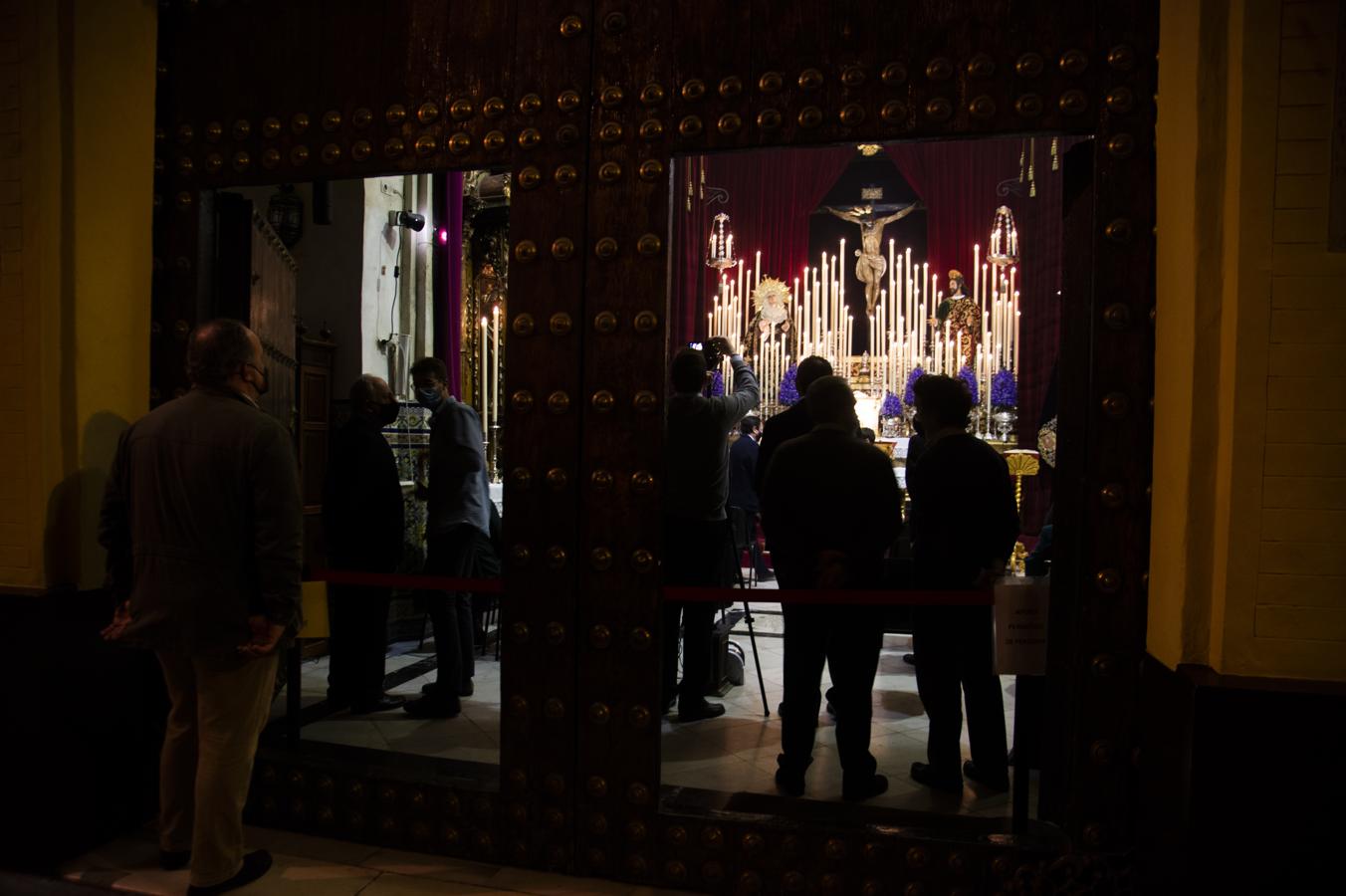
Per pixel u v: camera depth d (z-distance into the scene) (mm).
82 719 2789
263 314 4195
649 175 2660
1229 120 2031
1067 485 2582
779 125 2576
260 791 3002
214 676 2502
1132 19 2387
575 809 2725
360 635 4352
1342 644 1973
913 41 2512
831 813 2842
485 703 4559
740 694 4758
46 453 2734
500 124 2777
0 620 2672
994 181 11312
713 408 4109
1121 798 2396
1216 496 2061
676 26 2658
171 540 2432
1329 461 1970
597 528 2699
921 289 12008
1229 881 1936
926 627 3381
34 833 2680
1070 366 2637
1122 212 2389
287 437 2553
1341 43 1954
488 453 6320
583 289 2721
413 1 2861
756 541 6438
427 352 7172
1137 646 2387
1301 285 1974
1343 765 1898
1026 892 2436
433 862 2793
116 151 2916
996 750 3418
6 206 2736
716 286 12008
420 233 7055
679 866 2646
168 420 2492
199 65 3041
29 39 2693
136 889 2605
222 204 3229
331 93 2926
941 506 3291
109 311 2918
